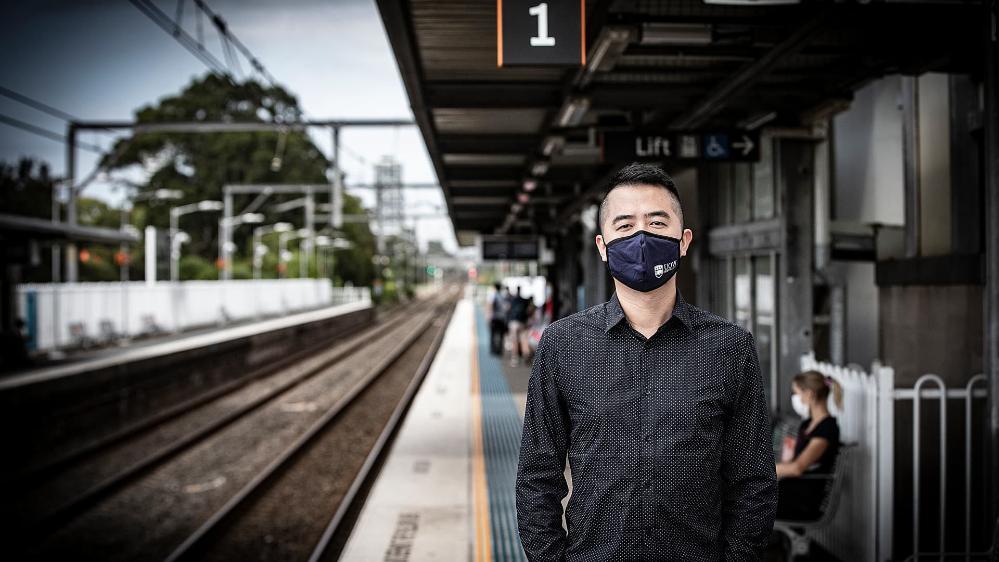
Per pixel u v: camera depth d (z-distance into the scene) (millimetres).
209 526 7090
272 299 46219
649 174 2068
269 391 17641
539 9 4672
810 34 4859
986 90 3908
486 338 29625
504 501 7117
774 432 7059
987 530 4035
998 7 3828
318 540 7129
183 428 13359
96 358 21109
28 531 7188
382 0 4605
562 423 2141
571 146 8820
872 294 9180
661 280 1988
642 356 2031
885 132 9164
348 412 14656
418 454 9188
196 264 50719
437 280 170250
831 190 10164
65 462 10258
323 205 68750
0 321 18953
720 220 9812
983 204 6254
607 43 5293
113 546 7012
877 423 4621
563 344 2107
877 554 4586
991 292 3895
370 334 36812
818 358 8312
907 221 7234
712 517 2002
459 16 5379
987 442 4012
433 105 7512
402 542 5949
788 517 4535
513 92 7402
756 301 8617
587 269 17891
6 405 10180
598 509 2025
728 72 6699
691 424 1980
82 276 49062
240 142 66938
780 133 7375
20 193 56844
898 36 5457
